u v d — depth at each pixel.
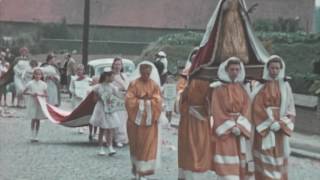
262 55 9.56
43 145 15.23
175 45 42.75
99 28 71.88
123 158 13.47
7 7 71.69
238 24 9.53
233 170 9.03
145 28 72.94
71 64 31.52
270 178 9.30
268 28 49.12
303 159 14.65
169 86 19.64
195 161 9.45
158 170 12.11
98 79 15.33
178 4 74.12
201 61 9.59
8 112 22.80
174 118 21.94
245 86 9.28
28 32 68.44
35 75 16.08
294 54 29.20
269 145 9.27
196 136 9.52
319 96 19.02
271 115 9.27
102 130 13.91
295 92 20.72
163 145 15.76
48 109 16.09
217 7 9.56
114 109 13.79
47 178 11.00
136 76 11.10
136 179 10.92
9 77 23.77
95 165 12.49
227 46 9.48
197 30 73.69
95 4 72.06
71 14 71.56
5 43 62.09
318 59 23.62
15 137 16.55
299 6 73.12
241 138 9.11
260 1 72.88
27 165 12.33
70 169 11.98
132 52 66.25
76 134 17.41
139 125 10.80
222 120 9.06
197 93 9.55
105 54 65.50
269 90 9.34
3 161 12.76
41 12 71.88
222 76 9.16
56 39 65.94
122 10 72.81
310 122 19.22
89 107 15.48
